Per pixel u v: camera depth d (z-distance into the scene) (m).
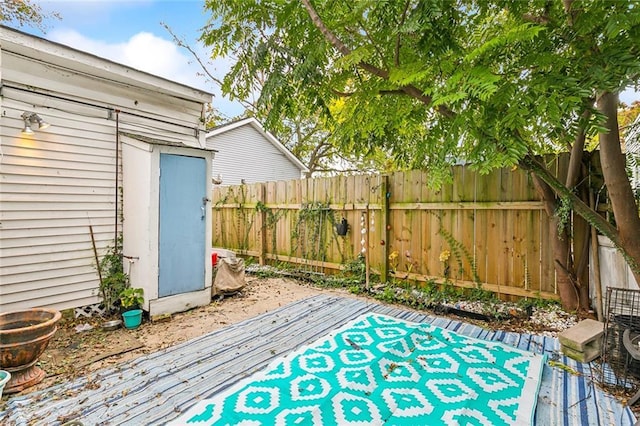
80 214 3.68
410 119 2.92
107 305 3.81
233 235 7.10
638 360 2.12
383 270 4.84
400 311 3.92
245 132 10.75
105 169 3.86
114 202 3.94
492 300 3.94
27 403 2.10
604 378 2.33
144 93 4.21
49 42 3.34
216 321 3.65
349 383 2.25
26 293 3.32
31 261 3.35
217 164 9.91
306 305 4.14
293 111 2.91
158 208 3.74
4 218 3.18
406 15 2.01
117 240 3.96
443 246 4.37
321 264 5.61
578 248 3.43
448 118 2.42
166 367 2.56
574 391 2.20
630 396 2.13
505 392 2.15
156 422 1.91
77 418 1.95
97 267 3.79
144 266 3.70
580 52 1.91
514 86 1.76
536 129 2.06
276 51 2.51
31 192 3.34
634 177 3.40
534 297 3.73
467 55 1.82
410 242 4.66
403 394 2.13
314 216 5.65
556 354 2.72
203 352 2.83
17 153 3.25
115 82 3.93
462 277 4.23
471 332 3.24
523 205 3.78
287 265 6.07
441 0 1.72
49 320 2.54
